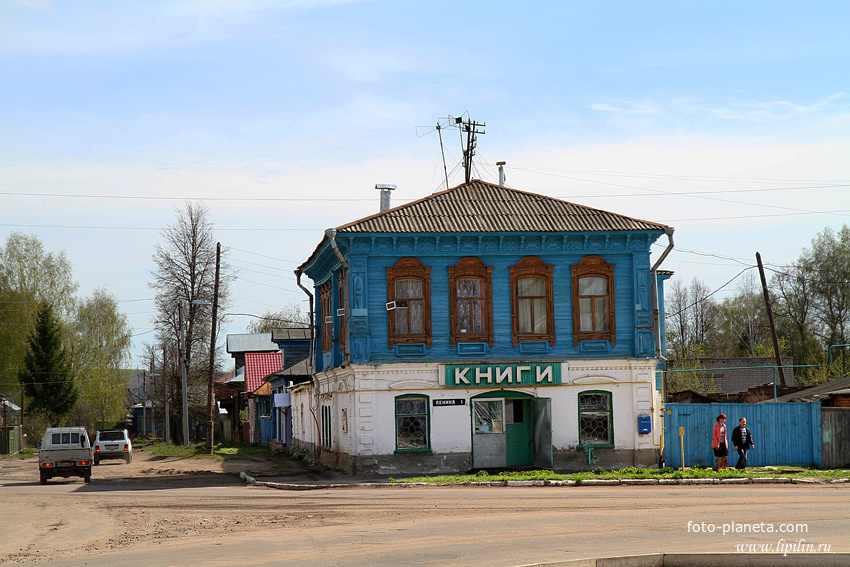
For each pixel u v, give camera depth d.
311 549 13.04
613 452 27.75
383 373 27.08
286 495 21.77
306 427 39.91
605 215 28.91
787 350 64.25
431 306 27.67
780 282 69.81
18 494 25.00
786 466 27.53
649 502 18.19
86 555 13.18
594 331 28.25
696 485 22.53
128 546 13.98
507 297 28.02
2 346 67.19
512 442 28.06
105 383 75.31
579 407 27.84
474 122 35.88
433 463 27.09
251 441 65.56
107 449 41.81
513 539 13.54
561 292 28.22
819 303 66.62
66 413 68.56
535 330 28.06
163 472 34.34
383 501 19.45
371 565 11.53
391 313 27.41
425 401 27.34
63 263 72.88
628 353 28.23
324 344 33.50
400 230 27.14
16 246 70.69
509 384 27.36
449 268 27.78
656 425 28.39
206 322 61.28
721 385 59.72
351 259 27.31
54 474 29.70
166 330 61.78
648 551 12.23
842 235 65.62
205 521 16.94
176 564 12.03
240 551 13.01
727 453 26.11
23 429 65.75
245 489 24.53
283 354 51.25
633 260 28.44
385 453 26.89
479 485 22.95
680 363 61.59
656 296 28.48
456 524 15.39
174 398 71.75
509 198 29.92
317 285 35.72
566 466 27.47
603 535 13.75
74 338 75.12
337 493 21.80
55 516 18.97
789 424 28.14
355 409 26.94
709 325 90.81
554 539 13.45
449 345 27.61
